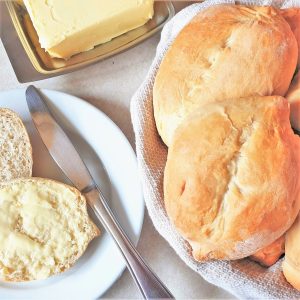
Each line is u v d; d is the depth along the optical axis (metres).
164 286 0.36
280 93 0.33
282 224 0.30
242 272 0.33
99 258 0.39
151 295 0.36
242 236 0.30
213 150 0.30
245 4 0.38
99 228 0.41
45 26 0.44
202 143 0.30
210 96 0.32
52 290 0.38
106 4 0.45
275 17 0.33
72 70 0.44
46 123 0.43
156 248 0.41
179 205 0.30
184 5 0.47
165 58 0.35
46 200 0.40
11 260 0.38
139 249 0.41
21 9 0.47
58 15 0.44
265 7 0.34
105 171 0.42
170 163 0.31
